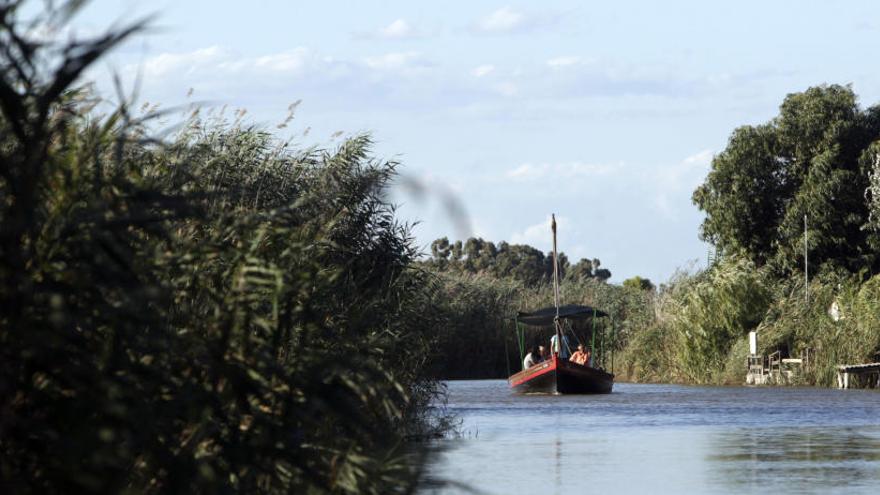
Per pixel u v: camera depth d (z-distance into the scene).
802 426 71.25
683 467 47.59
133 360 20.39
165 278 23.30
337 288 41.28
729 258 148.62
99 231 18.78
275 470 22.67
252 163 46.69
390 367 48.69
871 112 164.25
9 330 17.50
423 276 55.78
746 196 164.00
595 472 45.72
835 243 157.12
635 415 82.38
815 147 162.75
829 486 41.09
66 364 18.14
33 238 18.45
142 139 20.42
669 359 143.88
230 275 25.23
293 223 32.19
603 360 144.00
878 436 63.19
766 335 132.62
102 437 17.91
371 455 26.67
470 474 44.66
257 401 23.67
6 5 16.69
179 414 20.92
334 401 23.72
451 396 110.50
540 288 168.25
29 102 17.81
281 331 23.94
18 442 18.25
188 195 21.80
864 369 120.50
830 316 129.75
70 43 16.66
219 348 21.84
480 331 155.25
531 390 115.94
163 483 20.44
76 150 20.50
